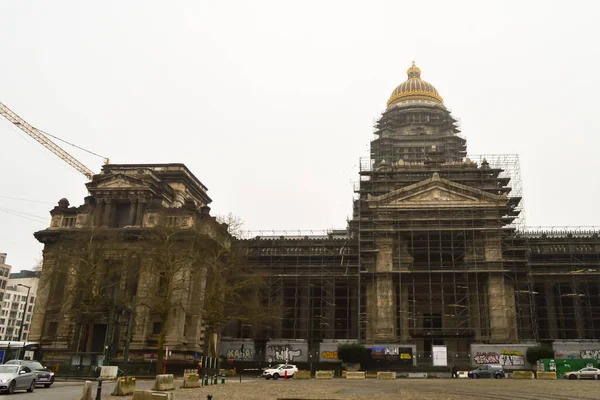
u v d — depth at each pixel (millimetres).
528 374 68500
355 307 99812
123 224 87250
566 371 72438
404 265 90500
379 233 91375
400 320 87562
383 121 126125
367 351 81312
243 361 85375
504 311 84562
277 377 67938
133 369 71438
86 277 73062
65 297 76688
